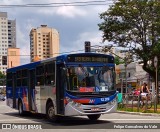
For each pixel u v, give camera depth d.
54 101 18.02
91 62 17.28
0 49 84.00
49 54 61.47
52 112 18.45
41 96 19.84
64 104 16.92
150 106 27.58
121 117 21.19
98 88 17.11
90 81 17.05
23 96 23.11
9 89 26.22
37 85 20.47
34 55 59.84
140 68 72.94
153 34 35.12
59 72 17.64
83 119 19.88
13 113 26.70
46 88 19.09
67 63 16.91
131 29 35.25
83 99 16.73
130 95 32.59
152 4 34.16
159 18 34.72
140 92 29.11
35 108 20.89
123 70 74.38
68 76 16.86
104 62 17.59
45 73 19.28
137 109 25.59
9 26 86.19
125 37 35.72
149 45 35.50
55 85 17.84
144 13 34.66
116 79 18.09
